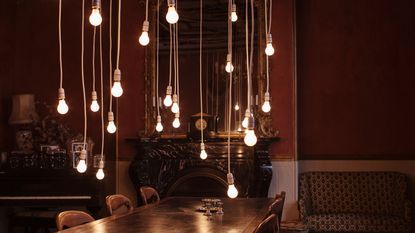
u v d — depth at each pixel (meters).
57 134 7.53
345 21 7.78
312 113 7.81
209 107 7.40
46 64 7.85
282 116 7.23
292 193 7.17
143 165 7.24
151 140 7.25
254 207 4.68
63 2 7.89
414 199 7.38
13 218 6.55
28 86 7.85
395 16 7.64
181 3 7.58
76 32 7.87
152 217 3.98
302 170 7.79
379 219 6.77
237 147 7.12
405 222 6.73
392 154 7.54
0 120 7.38
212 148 7.17
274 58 7.29
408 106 7.52
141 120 7.55
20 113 7.30
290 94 7.23
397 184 7.25
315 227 6.88
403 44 7.59
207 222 3.72
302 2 7.89
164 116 7.47
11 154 6.81
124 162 7.59
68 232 3.22
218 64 7.42
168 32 7.57
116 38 7.75
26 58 7.87
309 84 7.84
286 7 7.32
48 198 6.51
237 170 7.09
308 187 7.54
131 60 7.64
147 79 7.52
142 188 5.30
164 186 7.30
